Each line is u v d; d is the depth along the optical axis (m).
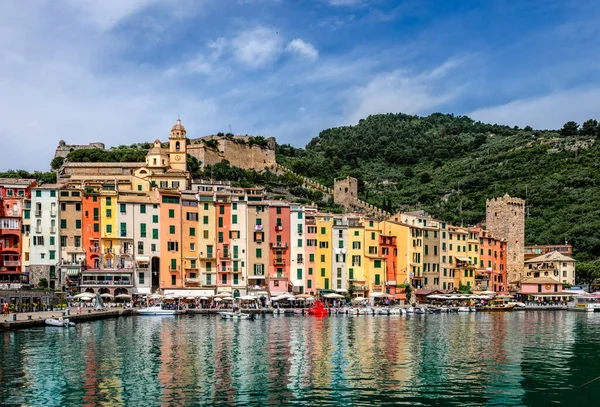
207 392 50.12
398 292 163.50
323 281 155.00
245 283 149.12
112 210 141.75
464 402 47.75
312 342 78.75
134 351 69.56
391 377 56.12
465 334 90.56
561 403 47.94
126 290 137.12
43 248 137.88
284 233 153.25
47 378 54.66
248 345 75.31
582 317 135.12
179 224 145.88
